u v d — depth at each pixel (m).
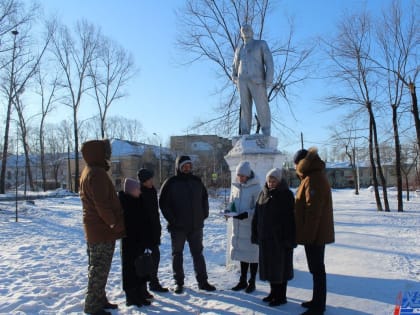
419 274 6.62
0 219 16.73
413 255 8.34
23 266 7.66
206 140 63.97
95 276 4.78
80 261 8.41
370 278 6.39
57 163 62.81
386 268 7.12
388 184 71.56
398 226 14.28
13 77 33.09
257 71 7.54
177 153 62.22
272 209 5.14
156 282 5.92
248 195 5.91
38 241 11.23
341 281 6.24
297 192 4.96
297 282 6.31
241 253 5.78
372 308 4.94
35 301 5.29
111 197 4.85
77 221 16.41
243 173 5.92
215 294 5.70
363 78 22.92
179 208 5.97
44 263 8.04
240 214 5.71
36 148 57.34
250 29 7.77
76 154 38.75
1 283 6.34
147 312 4.95
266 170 7.07
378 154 23.30
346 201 33.56
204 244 10.99
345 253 8.70
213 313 4.84
